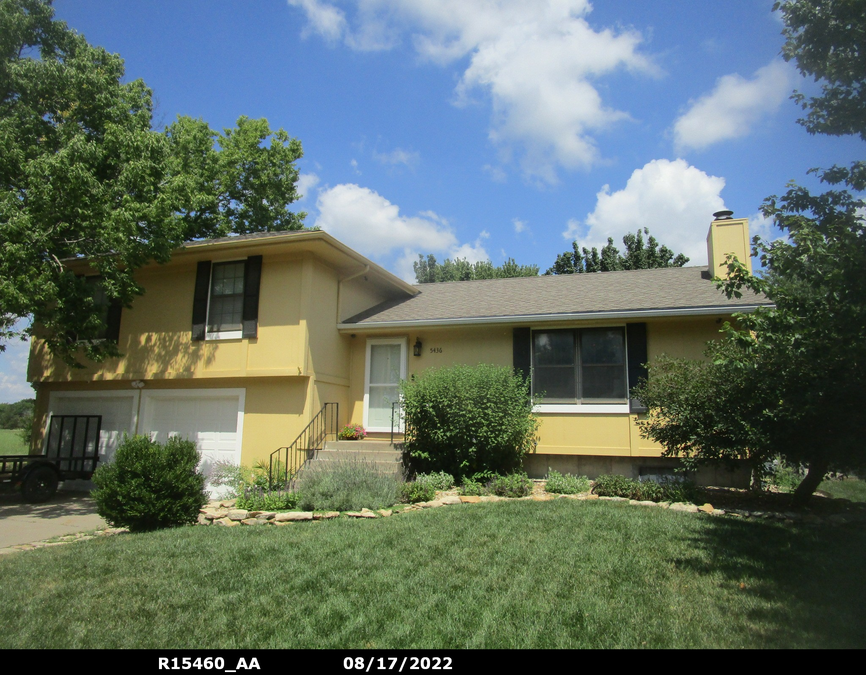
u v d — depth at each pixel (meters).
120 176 11.70
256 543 6.71
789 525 7.35
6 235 10.07
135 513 7.91
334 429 12.57
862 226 5.79
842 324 5.75
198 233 21.41
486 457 10.70
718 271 12.76
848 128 6.32
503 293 14.16
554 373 11.74
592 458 11.52
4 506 11.50
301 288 11.78
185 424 12.76
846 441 7.18
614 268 24.83
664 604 4.61
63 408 14.27
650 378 9.78
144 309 13.27
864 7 5.89
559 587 5.00
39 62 11.86
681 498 8.79
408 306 14.08
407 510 8.58
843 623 4.22
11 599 5.03
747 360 7.20
